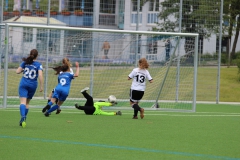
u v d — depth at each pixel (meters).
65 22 69.94
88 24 72.44
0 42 58.41
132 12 80.12
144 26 78.81
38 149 26.97
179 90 68.69
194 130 37.16
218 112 54.56
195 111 54.41
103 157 25.33
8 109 49.25
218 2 67.88
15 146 27.70
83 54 62.62
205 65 68.38
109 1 75.94
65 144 28.78
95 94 62.62
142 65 44.22
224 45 118.94
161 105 59.44
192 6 67.38
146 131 35.72
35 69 35.41
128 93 62.59
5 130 33.72
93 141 30.22
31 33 62.88
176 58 62.31
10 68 63.16
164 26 68.62
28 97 35.81
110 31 51.16
